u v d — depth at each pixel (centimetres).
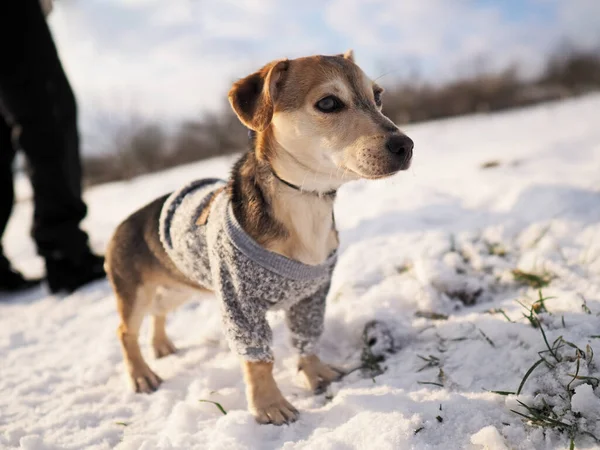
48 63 75
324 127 41
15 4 71
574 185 77
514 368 42
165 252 50
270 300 43
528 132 158
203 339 60
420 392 42
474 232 69
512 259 61
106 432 44
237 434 40
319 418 42
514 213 73
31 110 74
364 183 108
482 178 92
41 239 80
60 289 82
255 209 42
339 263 69
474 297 56
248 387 44
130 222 54
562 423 35
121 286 53
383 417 39
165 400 48
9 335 68
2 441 44
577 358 38
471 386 42
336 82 42
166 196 53
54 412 49
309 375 48
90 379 55
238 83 44
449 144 158
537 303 48
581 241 61
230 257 42
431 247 66
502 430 36
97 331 67
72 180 80
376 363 49
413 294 57
